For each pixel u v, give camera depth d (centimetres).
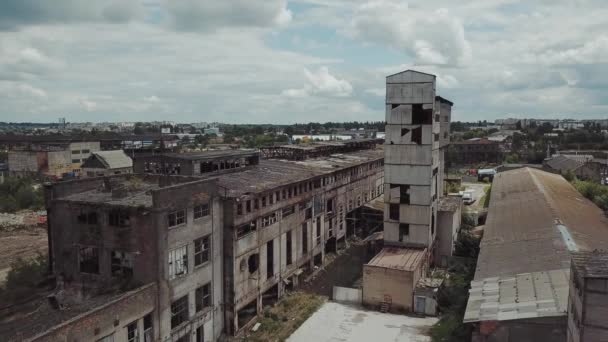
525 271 3475
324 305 4828
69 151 13212
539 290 3044
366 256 6619
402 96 5634
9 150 14238
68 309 3045
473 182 14712
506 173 10662
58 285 3559
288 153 7438
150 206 3241
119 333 2872
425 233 5669
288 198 5106
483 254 4266
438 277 5400
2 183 10706
